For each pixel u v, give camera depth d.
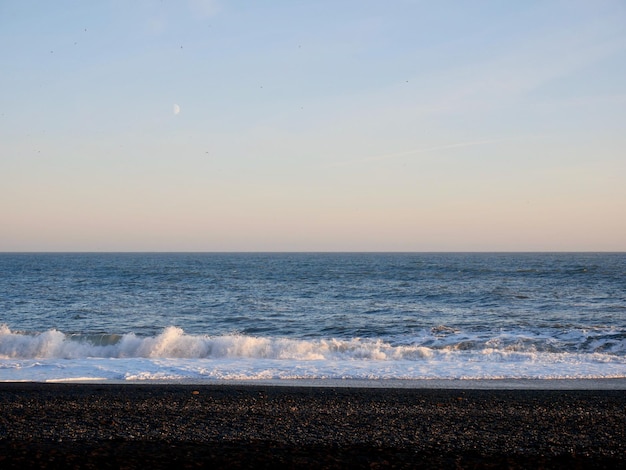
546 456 8.05
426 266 96.62
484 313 30.47
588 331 22.08
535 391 12.53
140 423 9.54
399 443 8.59
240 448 8.22
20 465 7.36
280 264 114.50
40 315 30.38
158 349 18.66
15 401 11.18
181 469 7.33
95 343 19.75
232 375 14.98
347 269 86.44
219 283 54.50
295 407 10.85
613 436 9.05
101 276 66.44
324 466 7.55
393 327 25.64
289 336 23.75
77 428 9.17
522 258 159.12
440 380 14.42
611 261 120.88
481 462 7.79
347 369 15.77
